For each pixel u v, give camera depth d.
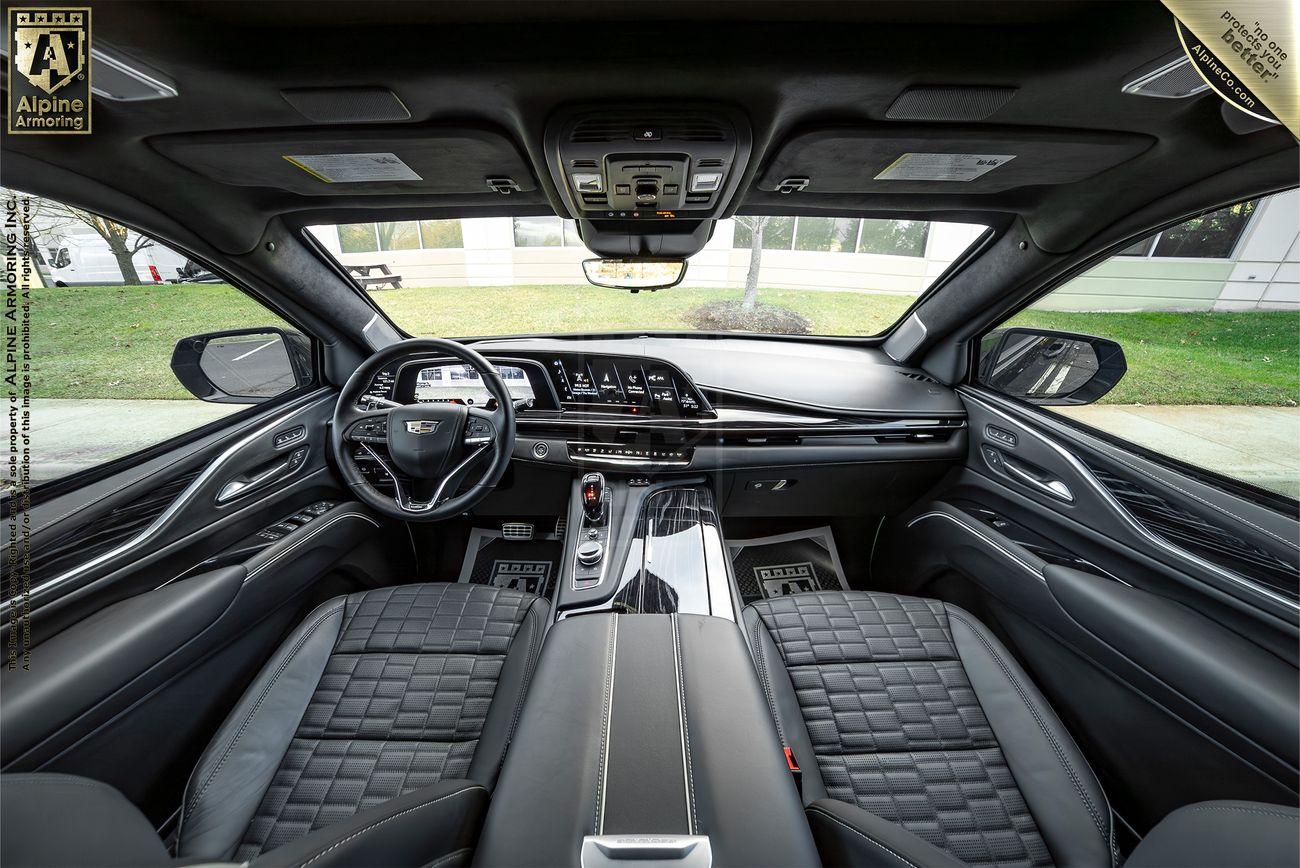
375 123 1.08
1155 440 1.47
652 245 1.60
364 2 0.76
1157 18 0.77
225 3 0.75
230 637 1.37
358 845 0.59
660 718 0.82
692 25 0.84
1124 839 1.28
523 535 2.47
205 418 1.65
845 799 1.10
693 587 1.45
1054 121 1.08
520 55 0.87
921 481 2.22
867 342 2.49
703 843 0.61
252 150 1.16
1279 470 1.26
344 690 1.30
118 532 1.25
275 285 1.76
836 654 1.44
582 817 0.65
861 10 0.80
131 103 0.96
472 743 1.19
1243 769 1.01
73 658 1.02
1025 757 1.16
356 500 2.05
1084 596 1.38
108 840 0.70
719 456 2.04
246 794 1.08
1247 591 1.13
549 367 2.09
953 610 1.57
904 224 1.94
